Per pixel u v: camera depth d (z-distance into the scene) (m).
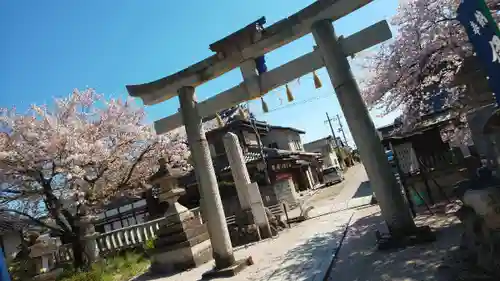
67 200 14.43
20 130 12.93
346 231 10.32
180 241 10.87
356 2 7.39
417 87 9.54
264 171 26.11
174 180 11.66
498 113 4.03
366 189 22.72
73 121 15.05
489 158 4.96
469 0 4.31
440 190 10.34
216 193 9.09
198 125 9.41
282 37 8.28
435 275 4.95
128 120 17.11
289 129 39.56
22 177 13.69
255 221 13.80
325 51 7.70
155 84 9.74
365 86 11.40
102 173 15.09
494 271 4.20
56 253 15.30
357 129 7.34
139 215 26.23
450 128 13.52
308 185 36.91
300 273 7.09
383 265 6.09
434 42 8.58
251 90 8.79
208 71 9.26
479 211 4.37
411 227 6.95
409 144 11.60
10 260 17.61
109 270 12.25
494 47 4.12
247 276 7.93
